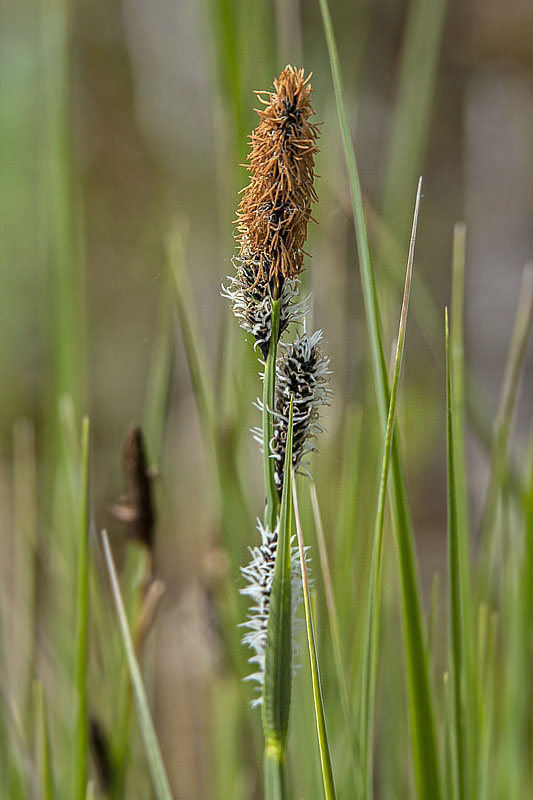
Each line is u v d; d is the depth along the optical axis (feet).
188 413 2.32
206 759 1.86
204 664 1.79
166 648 2.23
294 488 1.39
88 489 1.53
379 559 1.44
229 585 1.64
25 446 1.94
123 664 1.64
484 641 1.61
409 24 1.78
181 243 1.71
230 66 1.61
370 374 1.66
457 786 1.50
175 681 2.15
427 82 1.74
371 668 1.49
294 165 1.36
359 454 1.62
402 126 1.76
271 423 1.38
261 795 1.67
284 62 1.65
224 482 1.63
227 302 1.63
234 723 1.66
